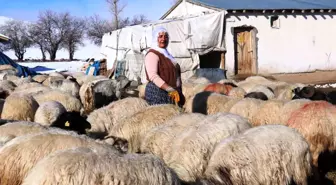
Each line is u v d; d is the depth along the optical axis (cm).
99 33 7825
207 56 2416
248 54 2316
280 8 2331
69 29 7925
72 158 367
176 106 696
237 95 1088
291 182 519
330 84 2209
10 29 7744
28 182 365
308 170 547
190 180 490
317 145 635
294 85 1254
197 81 1480
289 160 515
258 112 768
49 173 359
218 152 498
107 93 1445
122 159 376
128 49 2339
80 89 1564
